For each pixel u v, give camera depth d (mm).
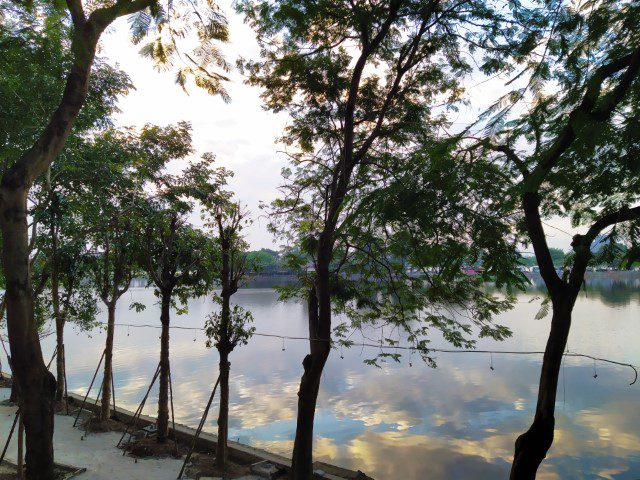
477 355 35844
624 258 5832
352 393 25766
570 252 6938
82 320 18109
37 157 8289
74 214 15852
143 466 11555
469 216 5918
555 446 18219
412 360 34062
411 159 5598
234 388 26078
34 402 8516
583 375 29156
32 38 9898
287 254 13773
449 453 17312
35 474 8469
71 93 8570
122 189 14734
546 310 6828
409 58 10898
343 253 12719
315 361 10742
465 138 4715
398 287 12367
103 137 14914
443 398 24719
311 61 12477
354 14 9922
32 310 8547
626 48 5668
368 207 5949
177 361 33031
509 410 22547
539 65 5672
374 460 16594
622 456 17141
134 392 24312
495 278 6309
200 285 15039
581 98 5328
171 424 15164
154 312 65062
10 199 8078
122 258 15188
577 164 5465
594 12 5738
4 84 10133
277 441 18000
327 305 11039
